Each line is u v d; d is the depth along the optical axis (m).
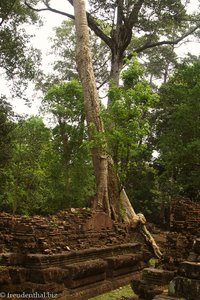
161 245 15.23
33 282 8.08
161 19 23.45
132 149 13.83
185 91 22.88
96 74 29.91
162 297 5.94
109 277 10.57
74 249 9.75
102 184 14.73
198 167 22.27
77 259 9.55
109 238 11.73
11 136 19.12
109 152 14.05
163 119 29.25
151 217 32.88
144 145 13.75
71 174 23.05
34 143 24.39
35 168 24.64
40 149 24.34
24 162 24.16
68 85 22.48
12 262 8.19
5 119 17.61
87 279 9.54
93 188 23.97
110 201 14.73
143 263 12.59
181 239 9.20
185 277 5.97
